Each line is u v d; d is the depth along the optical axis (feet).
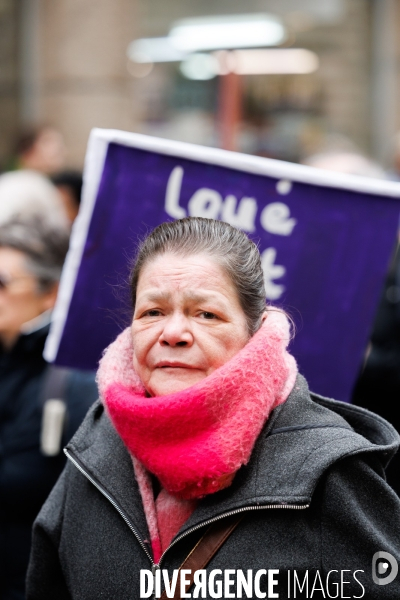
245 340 6.27
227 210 9.14
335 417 6.49
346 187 9.14
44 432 9.39
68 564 6.80
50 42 27.55
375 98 28.86
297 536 6.05
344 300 9.18
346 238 9.18
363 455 6.23
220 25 27.07
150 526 6.37
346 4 28.30
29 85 27.73
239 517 6.12
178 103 27.99
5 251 10.05
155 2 27.37
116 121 27.68
